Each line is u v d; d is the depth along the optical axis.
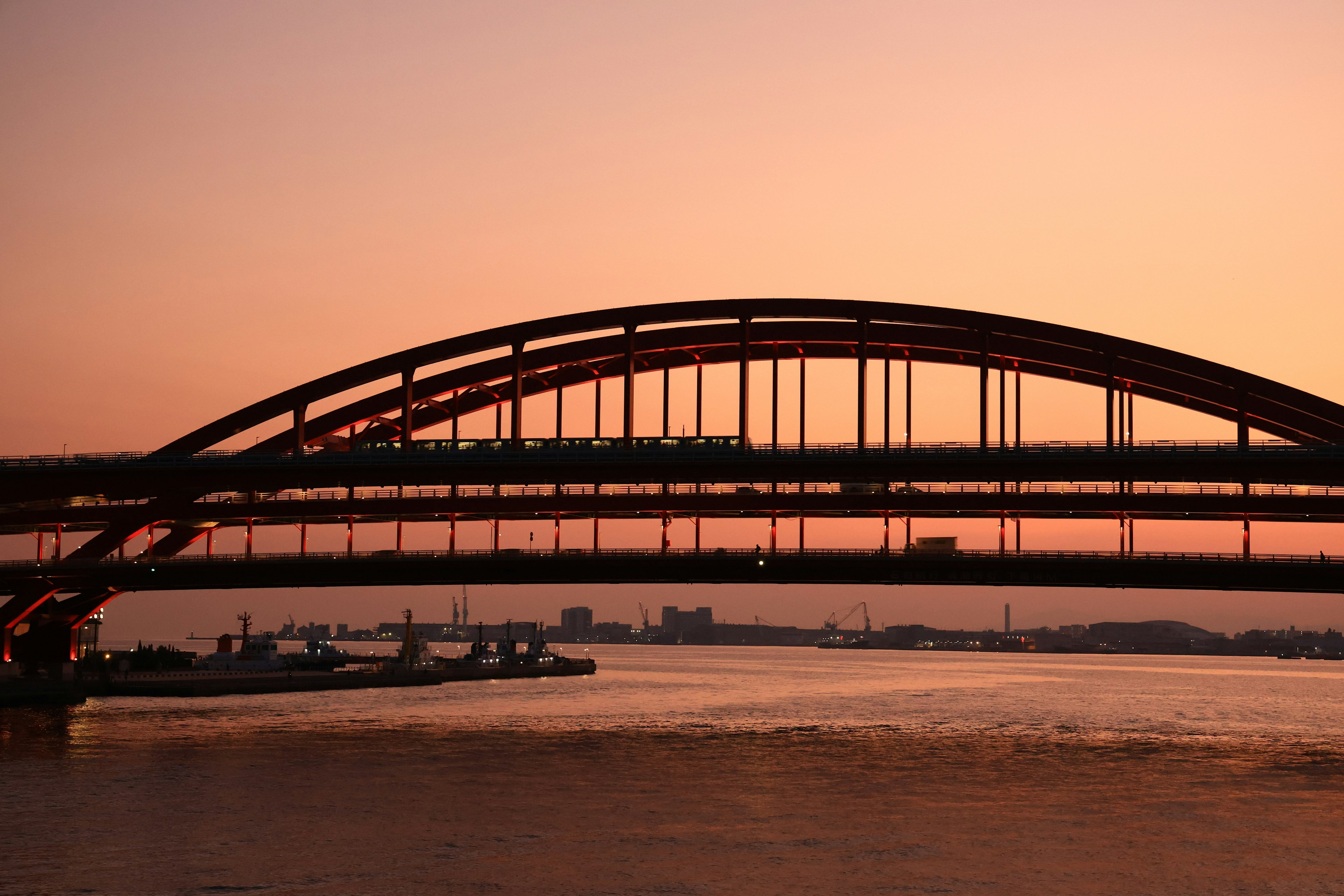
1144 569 89.75
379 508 104.19
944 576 94.25
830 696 152.88
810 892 41.84
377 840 49.44
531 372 113.50
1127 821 54.69
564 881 43.19
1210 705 142.62
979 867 45.59
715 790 62.91
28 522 103.94
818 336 111.50
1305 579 86.38
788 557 96.12
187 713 106.06
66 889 41.47
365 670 178.50
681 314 106.19
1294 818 55.50
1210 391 106.38
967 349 109.69
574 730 95.88
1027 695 164.12
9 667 112.25
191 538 115.06
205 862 45.47
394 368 107.69
